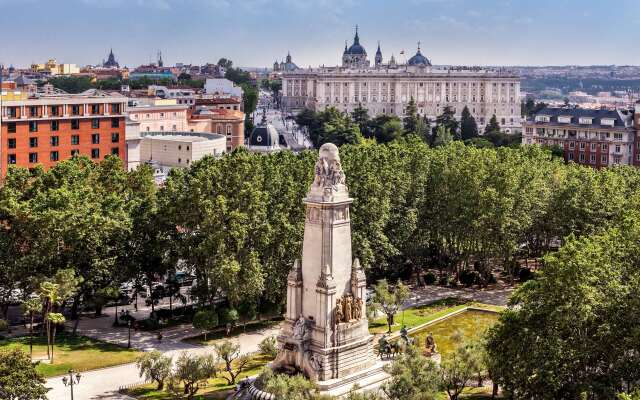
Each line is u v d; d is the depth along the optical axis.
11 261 134.12
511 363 92.75
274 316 146.38
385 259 163.12
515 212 167.88
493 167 171.62
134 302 156.50
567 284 91.88
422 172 177.62
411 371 87.88
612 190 170.25
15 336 132.00
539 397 89.88
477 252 173.00
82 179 155.62
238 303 139.25
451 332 135.62
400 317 144.38
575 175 185.00
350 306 96.75
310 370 94.31
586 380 88.44
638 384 87.44
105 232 136.00
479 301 157.88
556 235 179.00
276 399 86.00
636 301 89.50
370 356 99.69
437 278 177.25
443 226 173.00
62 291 120.81
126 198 158.88
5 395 89.75
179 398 102.25
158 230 141.88
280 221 139.12
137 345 128.88
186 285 167.00
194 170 153.50
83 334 134.88
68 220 131.62
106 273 136.75
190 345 129.50
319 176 95.06
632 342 87.69
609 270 94.62
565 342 91.50
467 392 104.88
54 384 109.50
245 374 113.31
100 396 105.19
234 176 139.12
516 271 179.88
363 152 183.75
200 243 135.50
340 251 95.62
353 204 153.25
